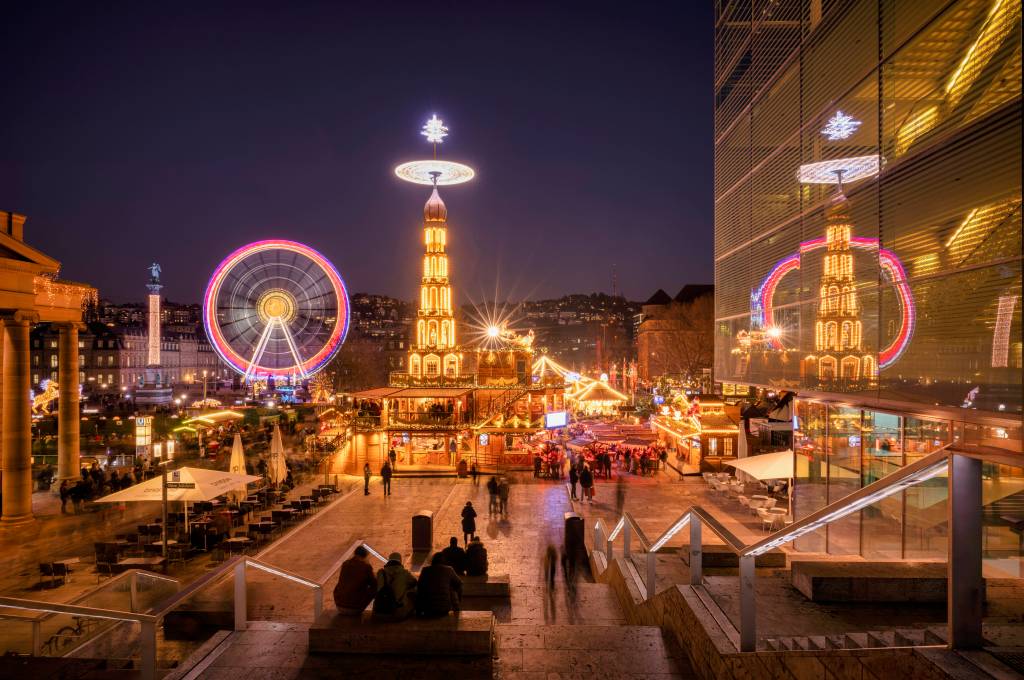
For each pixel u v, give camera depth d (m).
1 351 26.72
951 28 9.03
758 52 17.53
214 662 7.20
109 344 142.88
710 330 74.12
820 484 15.61
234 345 50.72
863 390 11.73
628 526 12.88
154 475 33.19
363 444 38.22
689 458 35.19
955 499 3.72
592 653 7.66
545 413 39.41
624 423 55.69
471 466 34.41
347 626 7.50
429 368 48.75
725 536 6.57
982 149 8.39
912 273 10.10
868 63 11.52
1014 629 4.64
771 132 16.66
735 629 6.67
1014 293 7.77
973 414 8.59
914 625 6.73
